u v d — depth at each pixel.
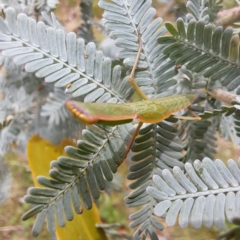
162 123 0.07
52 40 0.07
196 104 0.09
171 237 0.19
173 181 0.06
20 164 0.19
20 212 0.20
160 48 0.07
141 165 0.07
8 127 0.13
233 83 0.07
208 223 0.05
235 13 0.10
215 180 0.06
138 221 0.06
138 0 0.08
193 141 0.09
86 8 0.12
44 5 0.10
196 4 0.08
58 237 0.08
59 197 0.06
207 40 0.07
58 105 0.12
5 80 0.13
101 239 0.10
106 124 0.05
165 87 0.08
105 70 0.07
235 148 0.20
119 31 0.07
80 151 0.06
